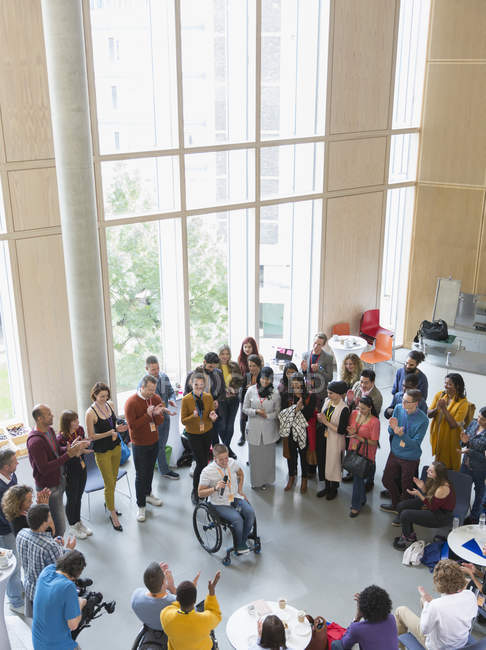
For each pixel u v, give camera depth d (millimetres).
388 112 10070
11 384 8148
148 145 8398
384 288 11469
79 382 7578
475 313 10164
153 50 8078
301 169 9695
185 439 7574
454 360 9773
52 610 3967
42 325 7926
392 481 6691
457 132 10188
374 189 10359
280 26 8852
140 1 7816
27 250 7602
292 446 7121
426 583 5777
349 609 5445
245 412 7023
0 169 7199
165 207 8727
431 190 10672
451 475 6238
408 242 11180
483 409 6371
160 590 4164
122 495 7145
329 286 10383
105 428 6262
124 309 8758
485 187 10148
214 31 8391
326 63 9188
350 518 6758
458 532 5551
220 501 6012
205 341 9719
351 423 6695
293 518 6742
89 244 7137
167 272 9062
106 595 5574
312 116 9539
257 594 5598
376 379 10109
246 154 9164
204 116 8680
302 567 5977
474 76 9828
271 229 9742
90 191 7039
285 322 10469
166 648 4203
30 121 7270
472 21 9617
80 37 6617
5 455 5223
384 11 9500
